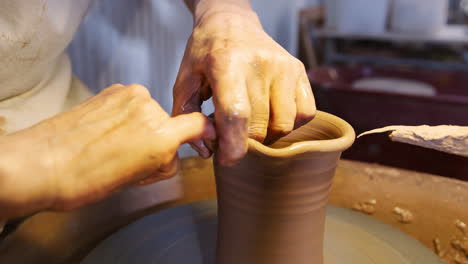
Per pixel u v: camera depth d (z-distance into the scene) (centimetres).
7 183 45
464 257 86
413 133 70
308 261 66
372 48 306
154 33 186
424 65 270
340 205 103
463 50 283
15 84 92
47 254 82
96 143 50
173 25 196
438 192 99
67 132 51
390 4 297
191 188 107
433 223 93
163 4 186
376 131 72
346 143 59
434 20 272
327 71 237
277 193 59
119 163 51
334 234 87
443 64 265
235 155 55
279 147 76
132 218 98
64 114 54
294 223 62
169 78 204
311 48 270
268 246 63
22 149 47
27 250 79
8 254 76
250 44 67
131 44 176
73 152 49
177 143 54
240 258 66
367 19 279
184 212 92
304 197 61
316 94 204
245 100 57
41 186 47
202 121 56
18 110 92
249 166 59
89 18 156
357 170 109
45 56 94
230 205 65
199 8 92
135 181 54
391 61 277
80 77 163
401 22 280
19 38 85
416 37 263
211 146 59
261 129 63
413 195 100
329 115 70
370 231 88
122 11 167
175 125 54
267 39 73
